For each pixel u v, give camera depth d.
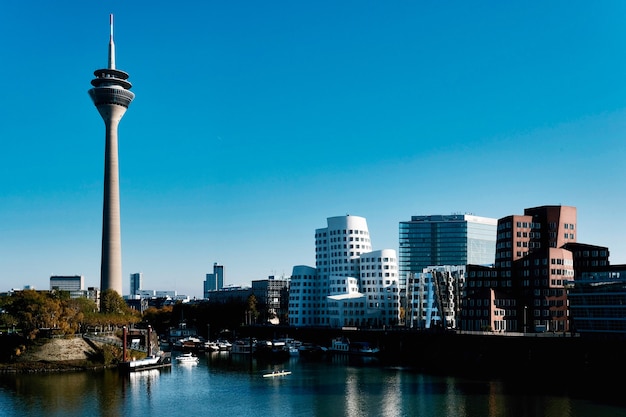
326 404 172.00
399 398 177.88
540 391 183.38
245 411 164.88
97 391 190.62
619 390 183.25
